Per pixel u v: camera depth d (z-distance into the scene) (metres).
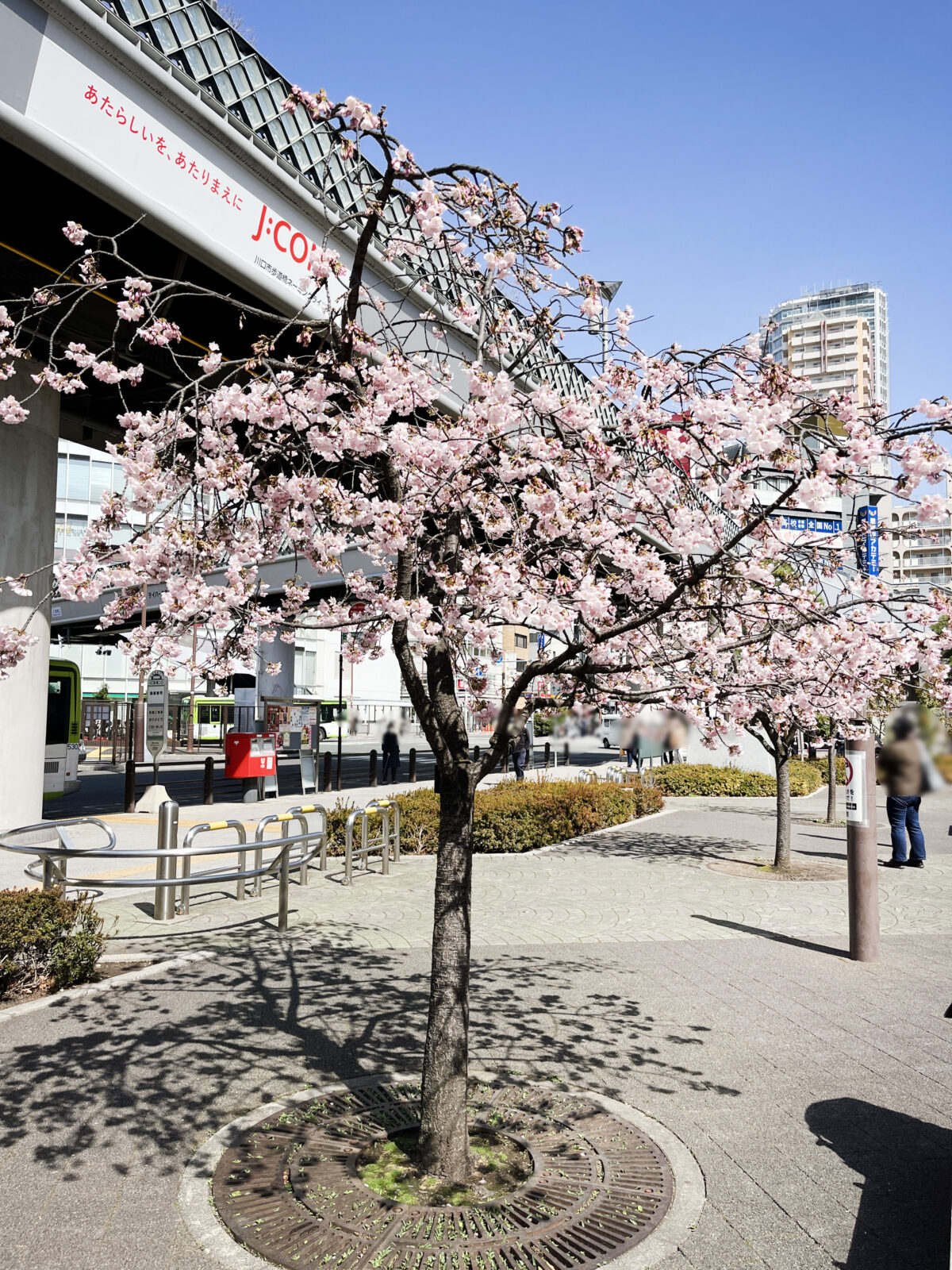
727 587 4.14
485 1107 4.23
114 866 10.64
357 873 10.41
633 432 4.34
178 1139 3.85
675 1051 4.97
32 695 11.43
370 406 4.23
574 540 4.17
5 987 5.68
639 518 4.49
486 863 11.27
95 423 15.63
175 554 4.29
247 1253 3.05
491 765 3.84
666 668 4.59
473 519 4.59
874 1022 5.48
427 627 3.83
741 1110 4.23
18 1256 3.02
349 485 5.36
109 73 8.00
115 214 8.69
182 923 7.81
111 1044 4.93
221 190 9.10
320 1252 3.04
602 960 6.82
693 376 4.26
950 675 4.53
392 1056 4.80
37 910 5.75
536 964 6.70
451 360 6.16
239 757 18.30
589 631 3.93
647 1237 3.18
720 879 10.25
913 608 4.32
